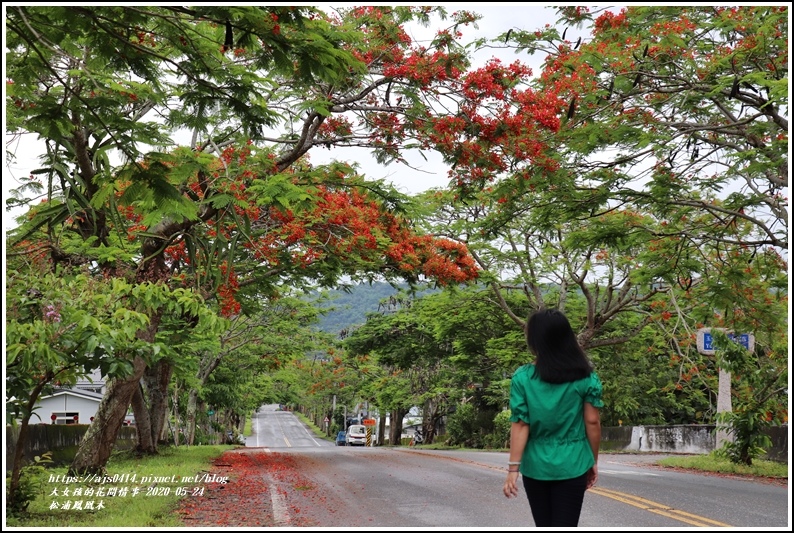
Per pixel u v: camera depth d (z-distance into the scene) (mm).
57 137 8492
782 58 11867
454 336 32562
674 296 21875
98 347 7734
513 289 29328
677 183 14180
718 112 14531
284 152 14539
